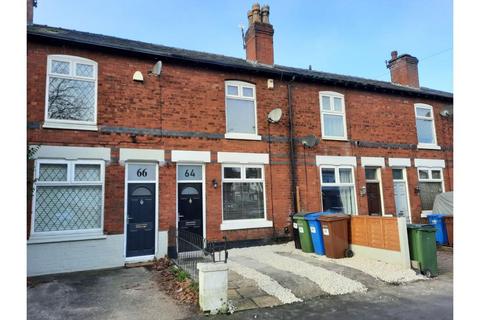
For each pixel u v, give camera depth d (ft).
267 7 44.34
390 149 44.47
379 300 19.29
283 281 22.47
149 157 30.94
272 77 38.47
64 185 27.89
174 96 32.99
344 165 40.93
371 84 43.47
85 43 29.25
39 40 28.30
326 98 41.73
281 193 36.86
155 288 22.04
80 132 28.73
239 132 36.19
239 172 35.58
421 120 48.85
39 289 22.17
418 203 45.21
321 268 25.57
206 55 40.96
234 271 24.86
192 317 17.10
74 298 20.26
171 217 31.14
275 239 35.60
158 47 38.70
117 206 29.14
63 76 29.12
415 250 25.17
